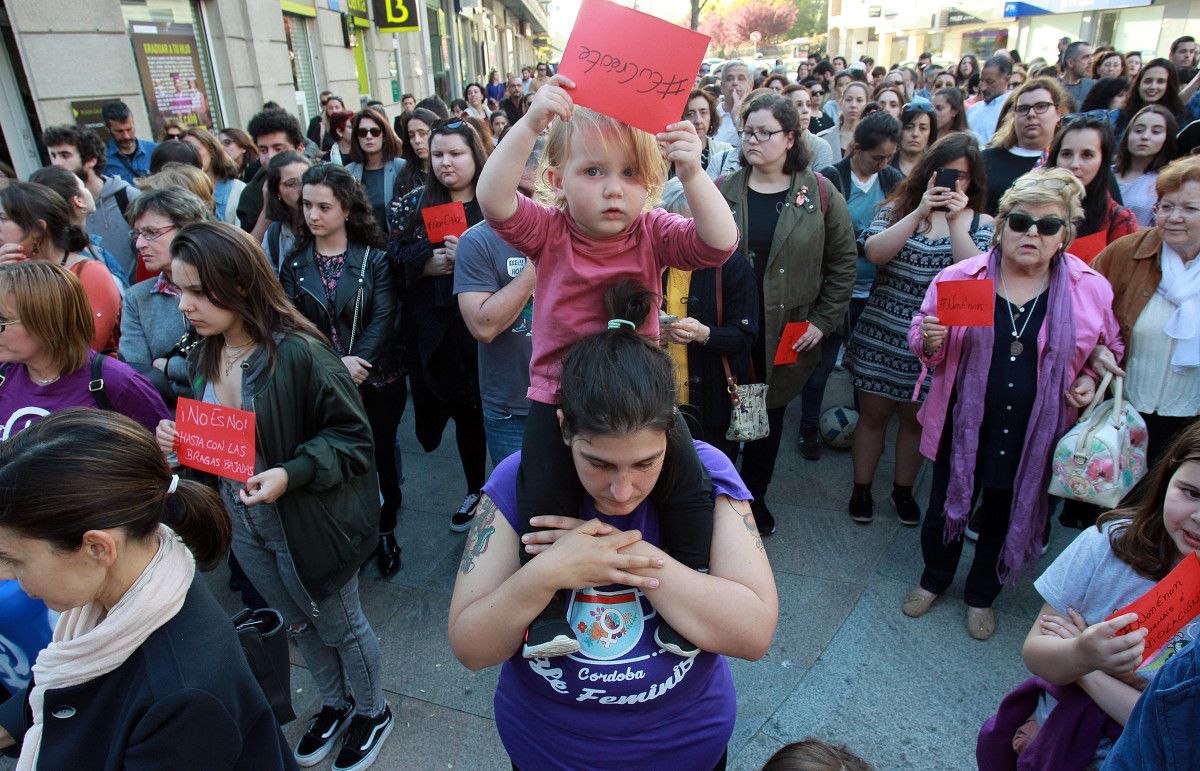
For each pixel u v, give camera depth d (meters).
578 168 1.20
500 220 1.24
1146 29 21.86
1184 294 2.77
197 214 2.98
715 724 1.43
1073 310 2.59
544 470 1.27
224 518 1.65
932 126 4.61
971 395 2.70
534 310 1.35
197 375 2.27
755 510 3.62
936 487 2.95
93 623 1.32
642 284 1.30
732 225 1.23
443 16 23.08
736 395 3.06
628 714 1.34
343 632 2.39
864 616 3.07
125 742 1.24
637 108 1.16
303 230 3.28
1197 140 4.20
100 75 6.65
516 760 1.47
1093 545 1.62
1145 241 2.87
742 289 2.95
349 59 13.45
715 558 1.32
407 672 2.88
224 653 1.32
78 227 3.17
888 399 3.50
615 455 1.12
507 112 11.68
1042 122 4.01
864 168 4.44
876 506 3.90
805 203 3.32
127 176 5.98
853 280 3.49
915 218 3.21
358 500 2.32
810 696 2.68
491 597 1.25
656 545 1.35
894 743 2.48
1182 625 1.44
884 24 29.83
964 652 2.87
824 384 4.41
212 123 8.75
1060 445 2.57
